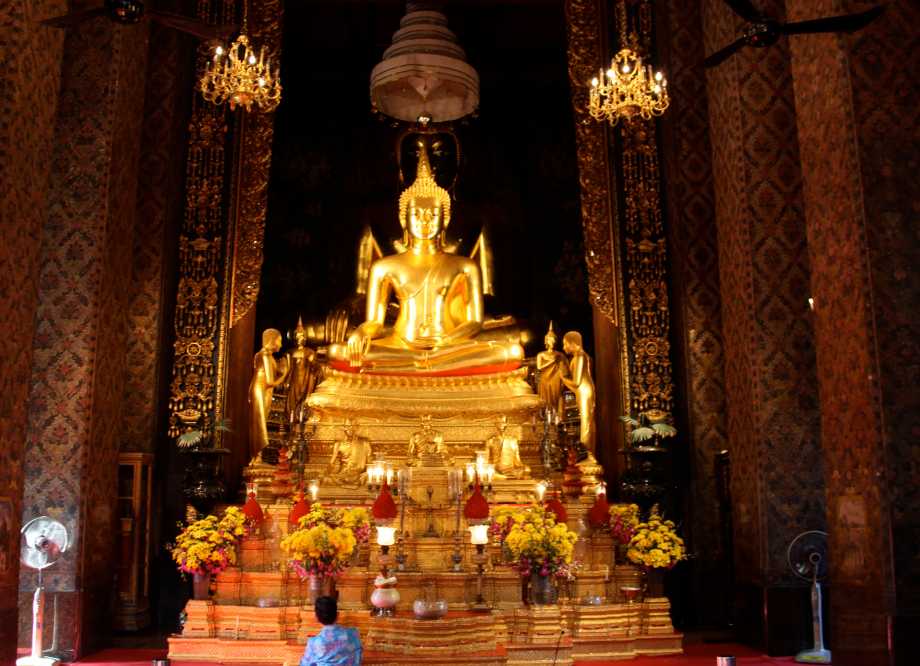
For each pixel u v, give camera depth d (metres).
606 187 10.43
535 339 12.38
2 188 6.23
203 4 10.43
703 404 9.96
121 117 8.95
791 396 8.36
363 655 6.50
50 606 7.87
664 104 8.69
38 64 6.75
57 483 8.06
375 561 8.22
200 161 10.20
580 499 8.89
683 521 9.81
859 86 6.80
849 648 6.62
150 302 9.78
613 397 10.23
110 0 6.02
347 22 12.62
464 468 8.87
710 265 10.23
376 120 13.10
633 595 8.16
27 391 6.55
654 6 10.75
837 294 6.91
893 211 6.66
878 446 6.34
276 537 8.41
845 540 6.74
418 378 10.09
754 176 8.70
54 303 8.36
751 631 8.38
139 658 7.98
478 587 7.85
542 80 13.20
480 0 12.11
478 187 12.91
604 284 10.27
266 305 12.35
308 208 12.81
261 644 7.48
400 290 11.13
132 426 9.56
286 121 12.99
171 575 9.48
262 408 9.77
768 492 8.21
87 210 8.53
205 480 9.06
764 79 8.87
